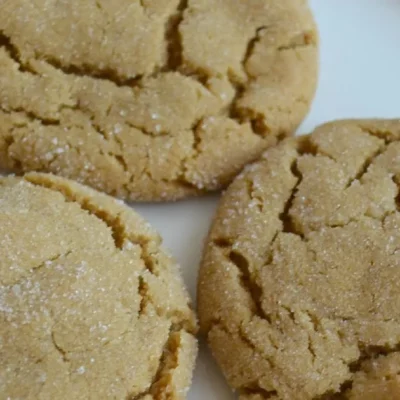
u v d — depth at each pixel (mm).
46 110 215
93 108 216
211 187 220
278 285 200
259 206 209
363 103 237
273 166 214
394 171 211
